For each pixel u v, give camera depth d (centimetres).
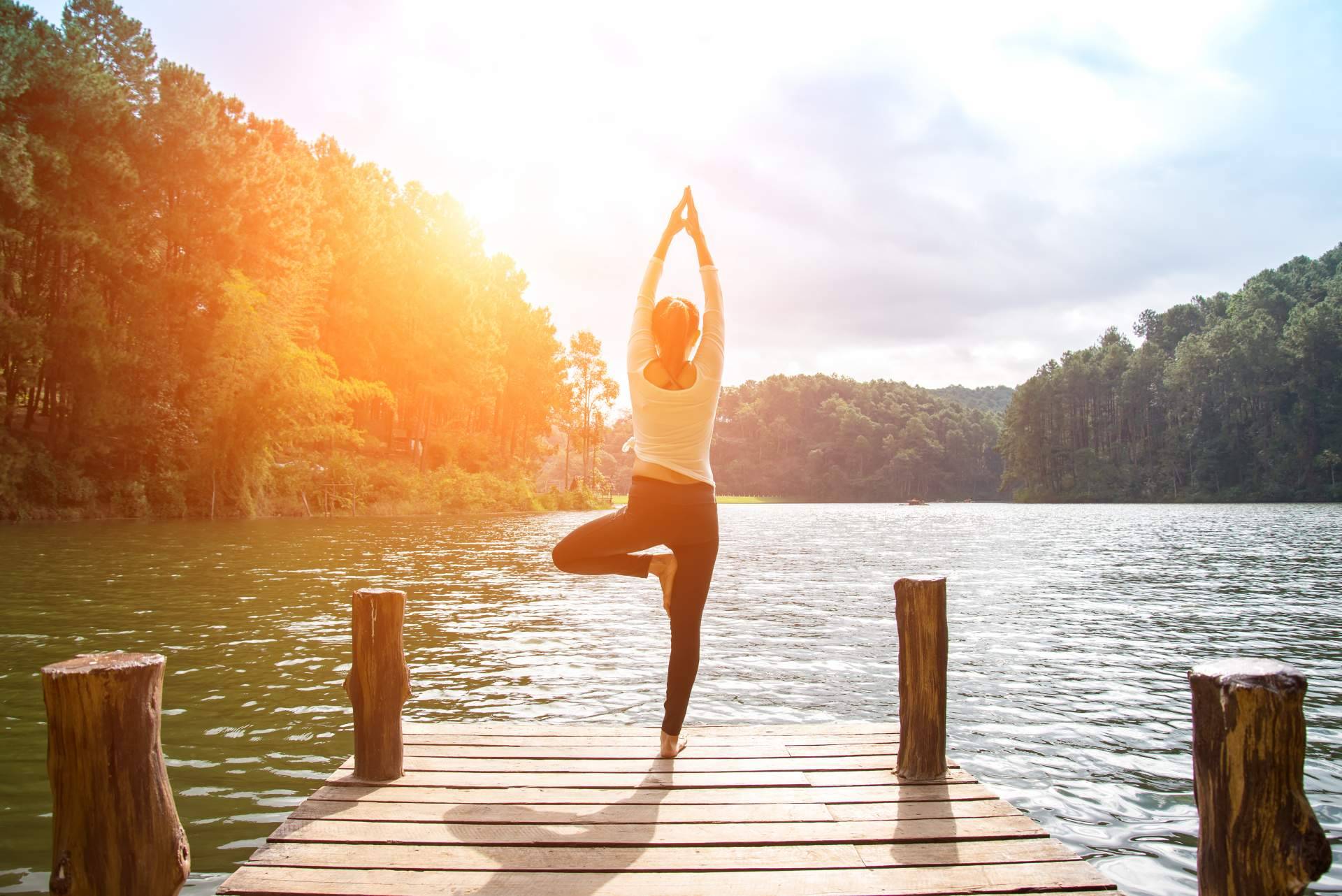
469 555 2066
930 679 384
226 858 378
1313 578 1728
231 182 3375
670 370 353
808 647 944
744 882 279
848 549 2683
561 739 444
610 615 1173
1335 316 9431
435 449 5972
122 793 227
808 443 16675
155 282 3200
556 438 10200
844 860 297
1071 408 12181
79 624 977
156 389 3266
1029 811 471
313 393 3572
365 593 377
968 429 16900
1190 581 1686
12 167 2595
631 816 336
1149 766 547
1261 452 9775
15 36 2739
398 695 380
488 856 297
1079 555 2381
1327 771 536
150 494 3250
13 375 2859
